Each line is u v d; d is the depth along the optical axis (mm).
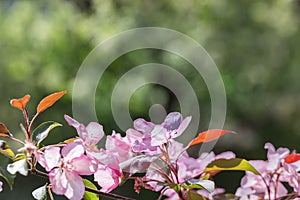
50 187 1396
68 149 1361
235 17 7934
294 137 8070
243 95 7824
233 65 7891
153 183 1547
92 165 1362
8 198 6551
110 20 7684
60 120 6809
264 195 1723
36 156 1340
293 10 8664
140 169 1351
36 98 7129
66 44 7211
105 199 5645
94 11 8508
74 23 7340
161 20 7711
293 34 8125
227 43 7828
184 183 1498
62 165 1354
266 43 7988
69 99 6777
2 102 7109
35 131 1414
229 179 6875
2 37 7316
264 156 7938
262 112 7902
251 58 7949
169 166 1454
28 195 6602
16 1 7871
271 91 7980
